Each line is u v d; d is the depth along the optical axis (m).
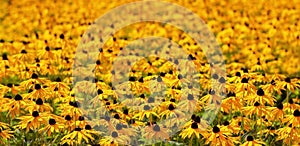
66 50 14.38
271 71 13.69
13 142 8.88
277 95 11.24
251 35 17.72
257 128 8.83
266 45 15.54
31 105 8.53
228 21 20.75
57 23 19.88
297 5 22.16
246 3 23.34
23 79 12.16
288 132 7.86
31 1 24.16
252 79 10.35
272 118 8.28
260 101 8.44
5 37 18.28
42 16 21.09
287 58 15.30
